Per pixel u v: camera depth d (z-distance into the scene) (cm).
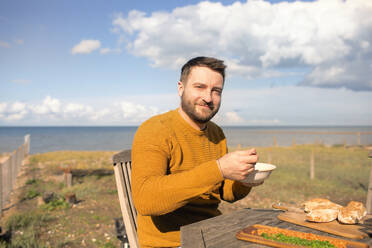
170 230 161
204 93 155
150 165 138
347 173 1011
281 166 1214
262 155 1695
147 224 164
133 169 140
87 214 556
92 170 1103
